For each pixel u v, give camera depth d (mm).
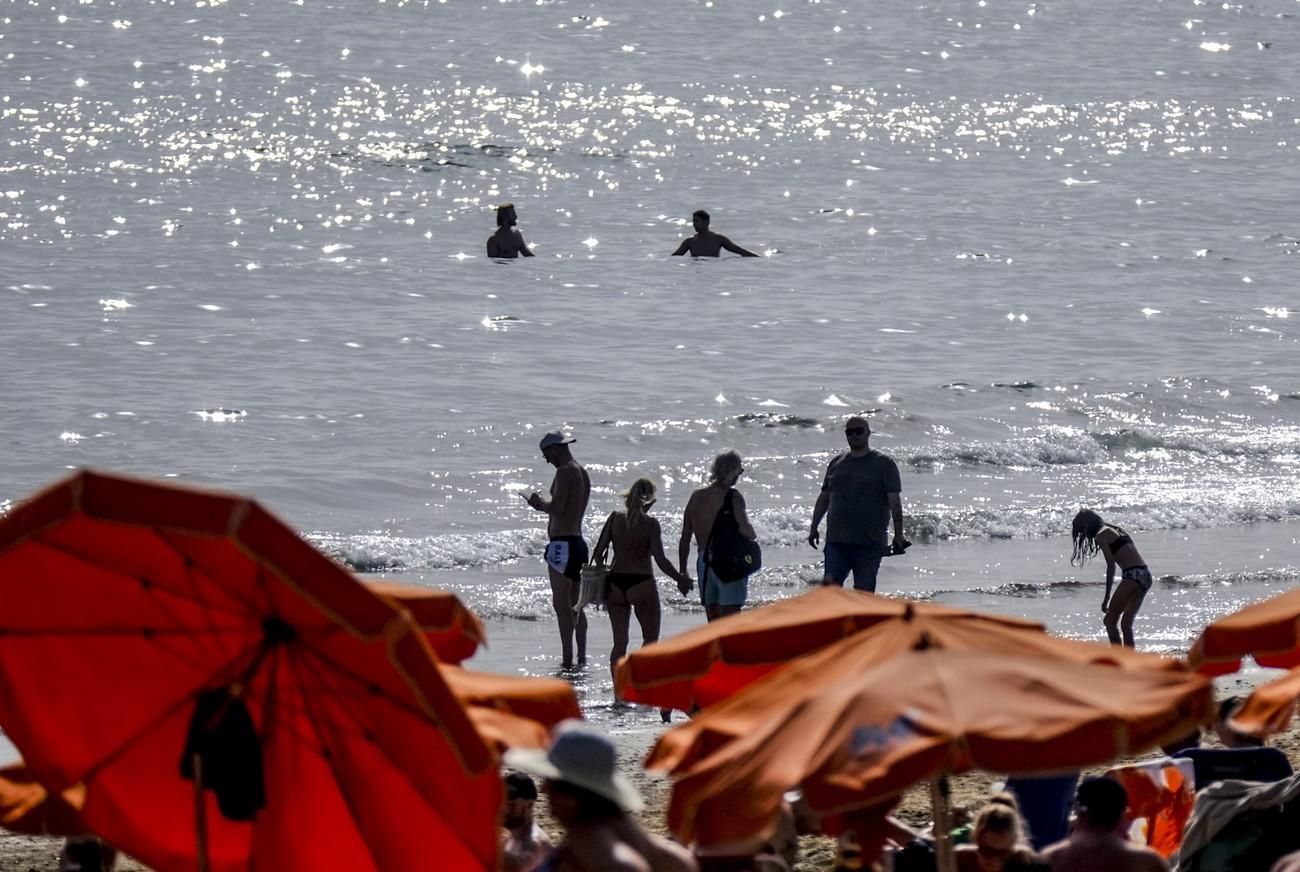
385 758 18281
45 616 18062
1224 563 70250
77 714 18797
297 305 110875
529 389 94312
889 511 52656
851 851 24219
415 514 74250
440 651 24594
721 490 48906
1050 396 98500
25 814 20625
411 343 102750
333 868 19344
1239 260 139125
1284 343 113562
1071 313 119500
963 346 109125
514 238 126688
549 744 19719
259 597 17453
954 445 89312
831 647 21594
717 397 94250
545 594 64062
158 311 107312
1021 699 18953
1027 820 30438
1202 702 18984
